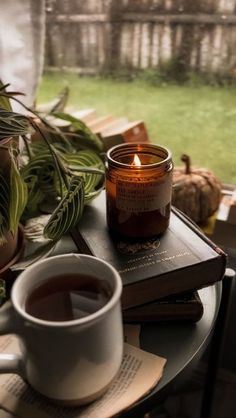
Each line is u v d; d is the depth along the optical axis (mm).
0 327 399
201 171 855
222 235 838
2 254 542
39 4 785
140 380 455
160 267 500
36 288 428
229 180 959
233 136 938
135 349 488
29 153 654
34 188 657
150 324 528
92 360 394
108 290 420
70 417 421
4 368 421
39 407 431
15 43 787
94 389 416
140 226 535
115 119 943
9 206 521
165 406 1037
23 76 812
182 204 817
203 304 561
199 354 504
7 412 431
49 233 544
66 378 398
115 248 531
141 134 868
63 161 624
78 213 561
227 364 1021
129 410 437
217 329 770
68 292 423
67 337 376
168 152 546
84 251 541
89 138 778
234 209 812
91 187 642
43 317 399
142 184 515
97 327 381
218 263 518
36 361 395
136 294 493
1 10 763
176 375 473
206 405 892
